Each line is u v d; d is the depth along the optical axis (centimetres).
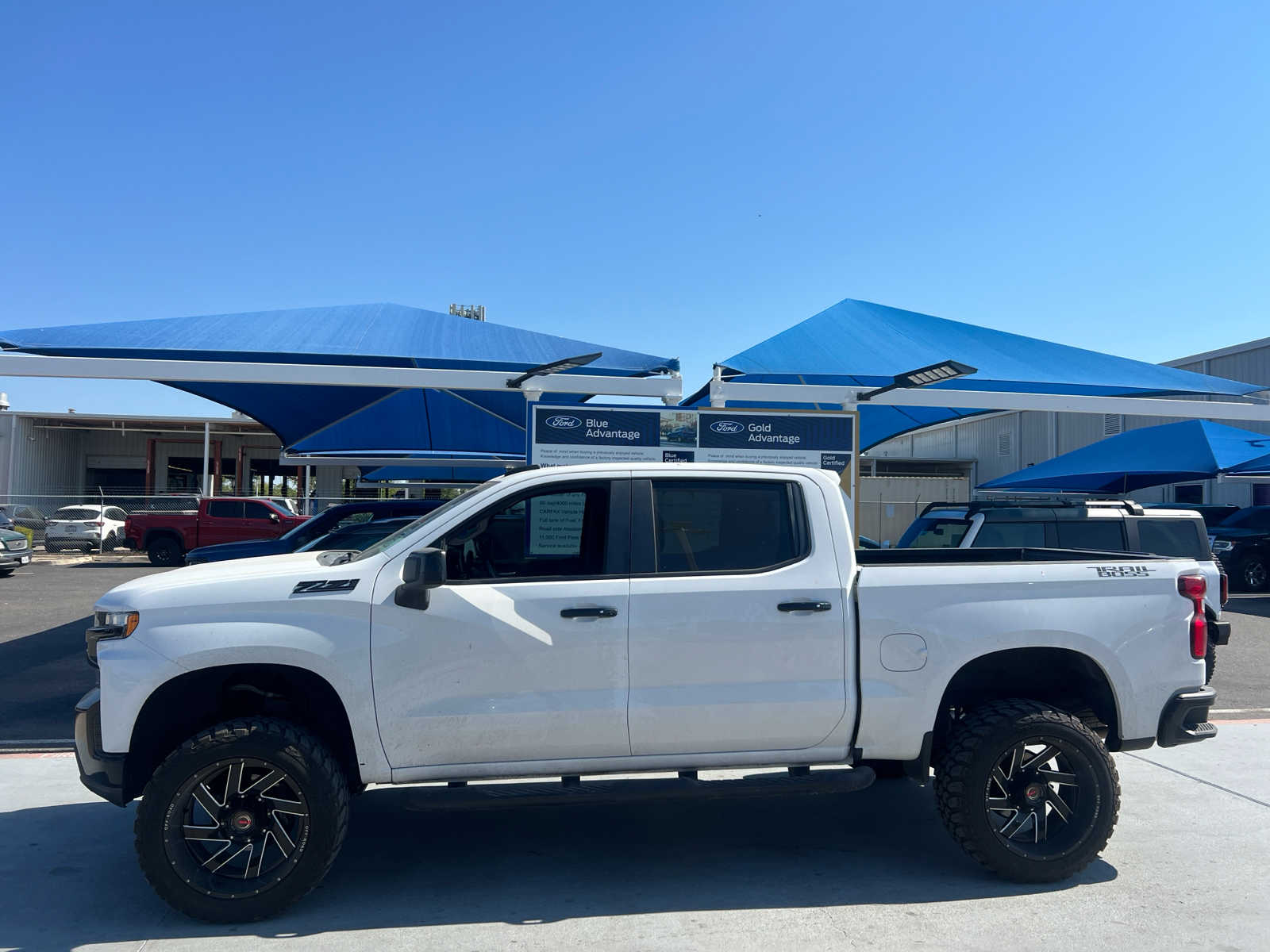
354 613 426
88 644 441
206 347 862
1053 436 3158
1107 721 482
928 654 455
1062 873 456
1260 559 1909
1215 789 620
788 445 906
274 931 409
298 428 1423
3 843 517
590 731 436
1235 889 457
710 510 470
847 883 465
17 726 789
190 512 2475
